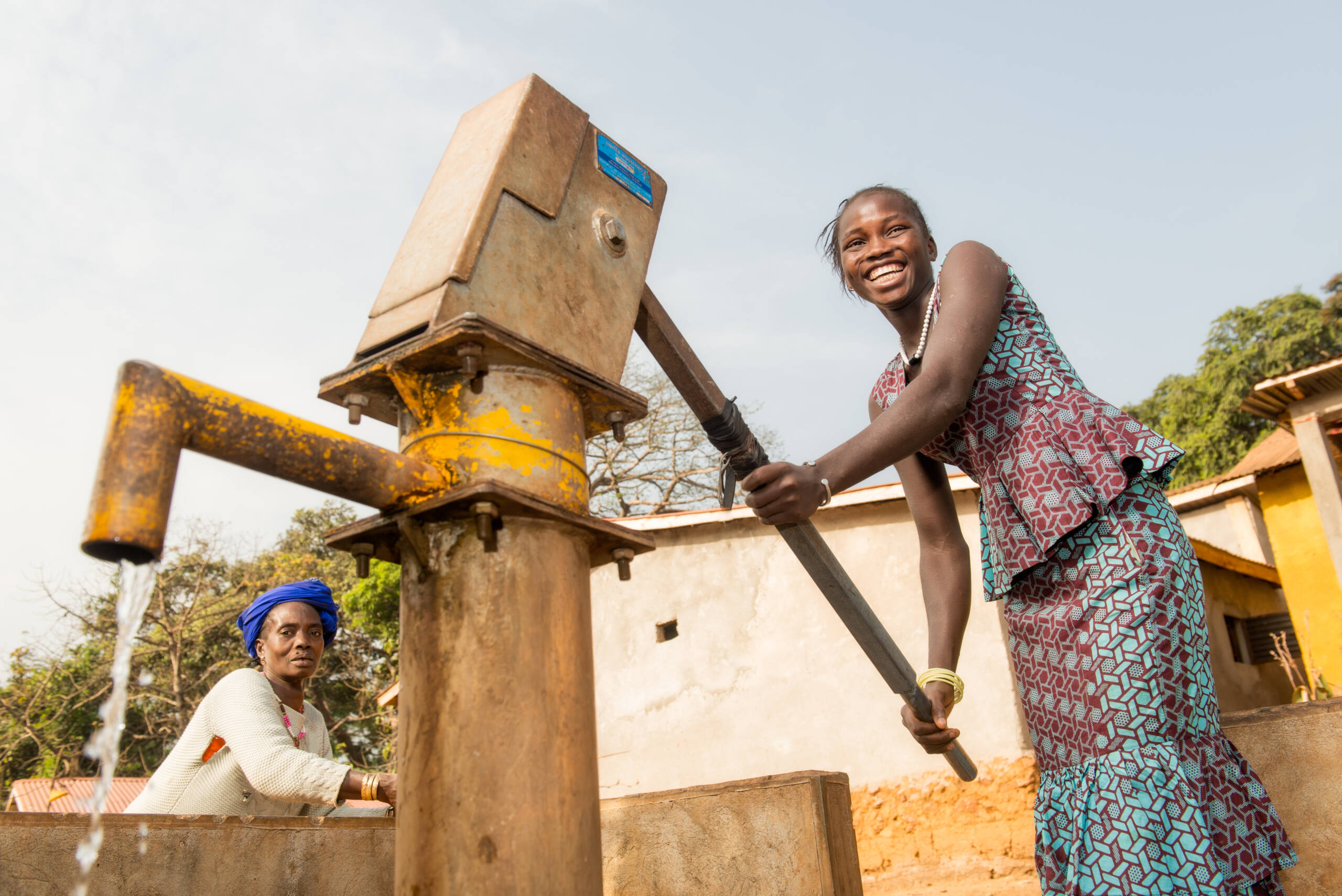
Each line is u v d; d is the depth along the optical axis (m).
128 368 0.91
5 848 1.60
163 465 0.90
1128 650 1.41
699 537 10.65
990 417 1.61
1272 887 1.41
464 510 1.17
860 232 1.83
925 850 8.82
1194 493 16.41
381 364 1.25
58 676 20.38
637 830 2.27
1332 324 28.62
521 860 1.10
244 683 2.59
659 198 1.70
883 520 10.10
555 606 1.22
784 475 1.28
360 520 1.26
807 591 10.12
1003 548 1.59
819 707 9.70
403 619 1.22
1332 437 12.17
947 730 1.93
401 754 1.18
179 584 21.22
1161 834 1.32
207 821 1.87
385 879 2.15
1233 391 28.94
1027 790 8.65
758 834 2.12
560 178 1.46
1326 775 1.98
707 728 9.95
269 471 1.02
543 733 1.15
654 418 23.02
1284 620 14.49
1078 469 1.51
